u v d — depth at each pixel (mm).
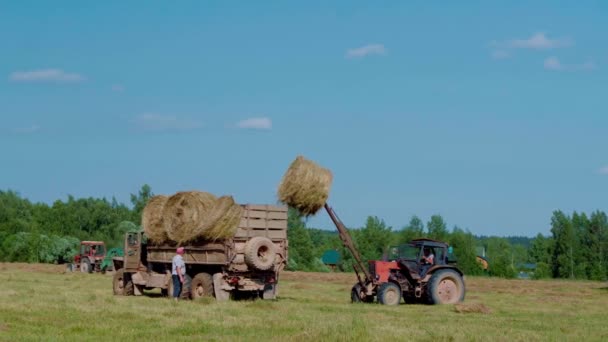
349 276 50031
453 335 15383
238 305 22406
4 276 40688
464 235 67375
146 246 27922
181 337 15117
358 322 16641
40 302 21938
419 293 25844
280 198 24516
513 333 16375
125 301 23172
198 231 24375
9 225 80375
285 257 25422
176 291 24844
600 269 79688
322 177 24438
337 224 25375
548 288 40438
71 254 72500
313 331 15219
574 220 83500
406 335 15500
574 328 18203
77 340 14492
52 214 87125
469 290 37594
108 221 89062
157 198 26062
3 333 15320
